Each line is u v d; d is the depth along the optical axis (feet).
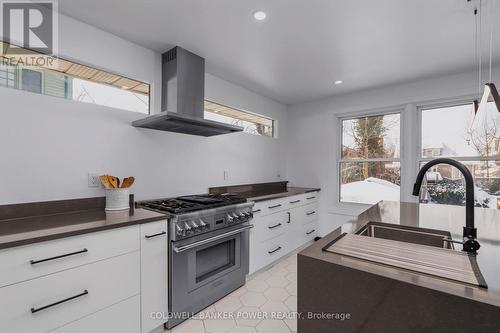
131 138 6.96
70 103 5.83
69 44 5.84
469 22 5.93
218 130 7.81
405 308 2.09
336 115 12.35
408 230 4.56
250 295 7.26
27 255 3.73
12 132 5.04
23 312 3.70
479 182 9.01
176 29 6.35
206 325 5.90
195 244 6.07
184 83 7.30
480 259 2.69
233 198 7.79
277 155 13.01
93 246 4.43
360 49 7.34
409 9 5.48
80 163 5.97
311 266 2.65
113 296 4.71
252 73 9.20
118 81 7.02
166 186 7.79
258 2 5.31
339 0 5.22
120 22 6.06
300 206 11.00
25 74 5.48
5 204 4.95
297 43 7.02
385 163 11.16
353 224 4.56
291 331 5.73
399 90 10.36
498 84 8.34
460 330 1.85
